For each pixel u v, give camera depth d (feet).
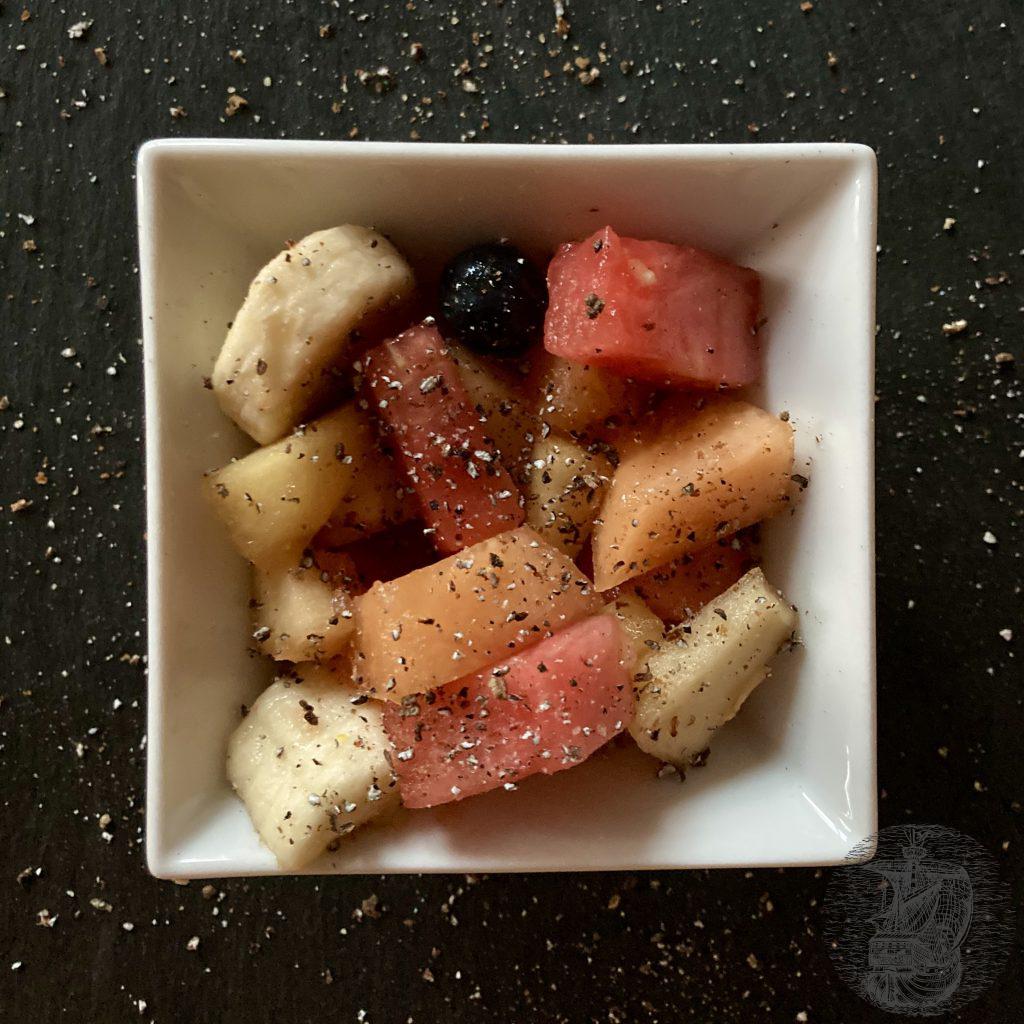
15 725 1.06
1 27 1.05
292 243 0.85
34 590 1.05
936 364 1.04
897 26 1.05
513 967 1.05
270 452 0.83
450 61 1.05
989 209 1.04
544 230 0.85
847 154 0.81
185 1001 1.05
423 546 0.88
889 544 1.04
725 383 0.84
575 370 0.85
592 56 1.05
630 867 0.83
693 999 1.04
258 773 0.84
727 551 0.87
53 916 1.05
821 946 1.04
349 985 1.05
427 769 0.81
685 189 0.83
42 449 1.06
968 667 1.04
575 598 0.82
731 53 1.05
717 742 0.88
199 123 1.05
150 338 0.80
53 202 1.05
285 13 1.05
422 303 0.88
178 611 0.82
